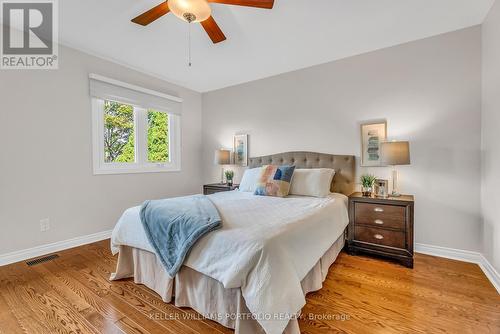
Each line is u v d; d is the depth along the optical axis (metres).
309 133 3.15
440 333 1.32
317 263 1.69
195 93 4.21
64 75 2.56
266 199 2.37
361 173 2.78
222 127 4.07
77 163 2.68
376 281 1.89
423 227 2.45
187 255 1.45
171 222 1.57
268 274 1.15
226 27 2.22
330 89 2.98
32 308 1.55
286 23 2.16
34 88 2.36
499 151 1.79
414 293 1.71
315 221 1.70
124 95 3.09
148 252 1.76
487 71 2.04
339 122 2.92
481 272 2.02
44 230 2.44
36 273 2.03
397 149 2.24
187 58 2.91
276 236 1.29
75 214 2.67
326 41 2.49
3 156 2.18
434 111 2.38
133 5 1.93
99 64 2.85
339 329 1.35
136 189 3.30
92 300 1.64
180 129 3.94
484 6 1.93
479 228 2.20
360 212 2.36
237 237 1.31
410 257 2.12
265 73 3.40
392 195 2.40
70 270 2.08
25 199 2.31
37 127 2.38
